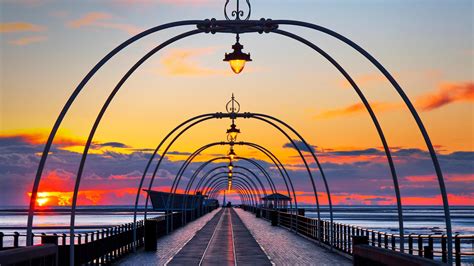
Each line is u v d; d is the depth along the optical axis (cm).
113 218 13538
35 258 1402
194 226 6462
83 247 2259
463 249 3869
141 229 3794
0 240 1938
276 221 6506
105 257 2680
